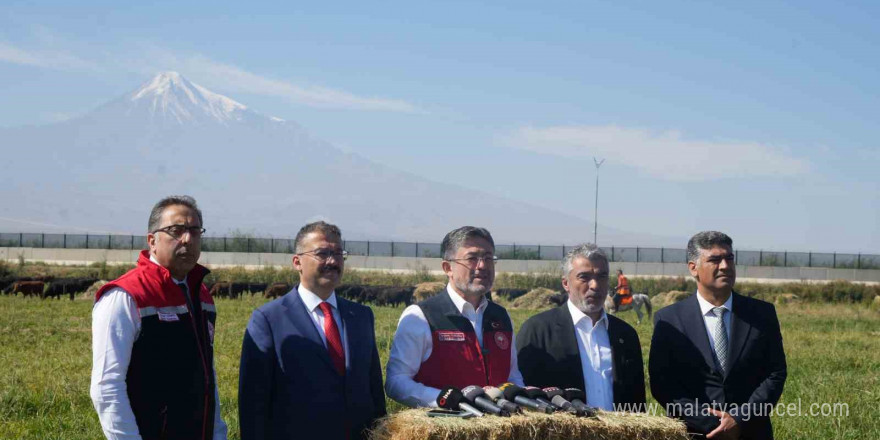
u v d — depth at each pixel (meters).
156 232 5.58
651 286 40.62
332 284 6.10
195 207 5.72
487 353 6.50
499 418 5.43
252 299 31.38
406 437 5.37
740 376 6.96
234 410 9.90
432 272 46.81
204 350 5.69
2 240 61.09
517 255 55.91
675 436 5.80
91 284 31.25
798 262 54.56
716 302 7.10
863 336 20.48
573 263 6.81
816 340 19.08
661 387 7.17
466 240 6.52
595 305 6.72
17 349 15.39
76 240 63.31
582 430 5.59
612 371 6.84
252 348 5.93
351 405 5.96
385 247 57.53
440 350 6.42
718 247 6.97
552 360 6.80
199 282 5.79
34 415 9.91
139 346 5.36
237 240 56.69
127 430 5.19
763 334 7.02
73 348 15.47
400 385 6.26
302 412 5.85
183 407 5.46
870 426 9.91
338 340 6.06
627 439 5.70
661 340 7.20
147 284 5.44
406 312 6.60
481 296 6.70
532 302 32.78
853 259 54.75
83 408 10.25
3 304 26.09
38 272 41.66
